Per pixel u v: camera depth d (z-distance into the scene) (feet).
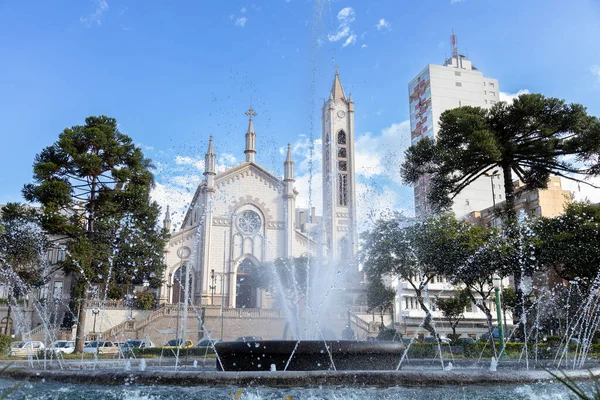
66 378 27.27
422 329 212.43
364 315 191.31
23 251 128.98
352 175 245.24
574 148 106.52
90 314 172.24
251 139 233.35
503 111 108.88
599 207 104.73
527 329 109.70
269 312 181.27
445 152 110.11
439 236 107.96
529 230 102.63
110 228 134.31
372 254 120.88
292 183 226.38
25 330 159.94
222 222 216.33
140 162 140.15
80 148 132.26
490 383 25.52
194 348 109.29
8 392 18.16
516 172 119.75
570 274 104.58
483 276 104.68
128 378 26.32
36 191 121.80
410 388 25.17
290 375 25.18
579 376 27.37
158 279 171.12
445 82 369.71
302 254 208.74
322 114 263.49
